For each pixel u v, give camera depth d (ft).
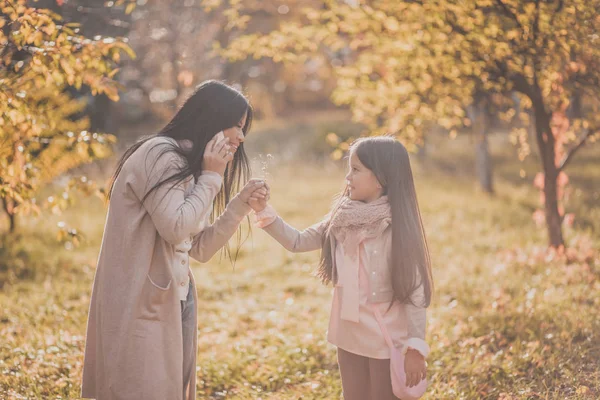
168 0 64.44
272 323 20.72
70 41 15.12
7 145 15.92
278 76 109.60
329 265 10.41
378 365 9.82
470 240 32.35
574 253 24.80
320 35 25.07
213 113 9.66
